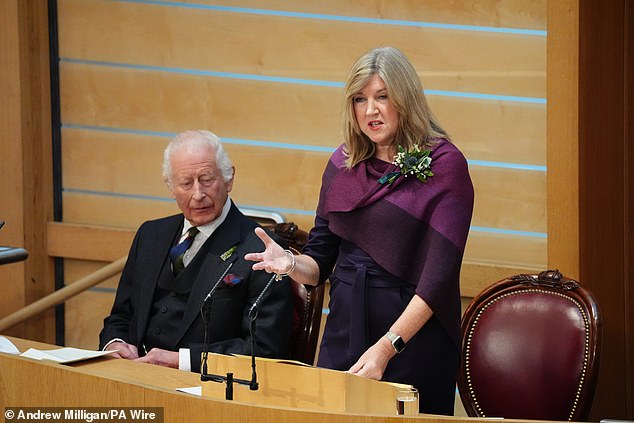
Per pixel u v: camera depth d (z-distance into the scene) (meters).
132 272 12.01
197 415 6.67
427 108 9.32
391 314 9.16
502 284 10.99
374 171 9.40
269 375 7.41
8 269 15.39
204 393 7.71
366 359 8.52
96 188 15.45
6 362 7.49
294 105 14.18
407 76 9.11
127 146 15.22
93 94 15.29
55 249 15.53
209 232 11.41
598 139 12.56
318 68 14.02
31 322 15.58
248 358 7.56
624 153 13.02
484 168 13.17
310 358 11.52
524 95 12.91
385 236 9.13
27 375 7.41
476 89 13.12
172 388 8.66
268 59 14.26
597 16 12.43
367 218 9.26
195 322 11.10
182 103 14.80
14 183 15.26
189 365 10.55
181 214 11.88
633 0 12.87
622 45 12.88
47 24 15.36
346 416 6.27
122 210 15.34
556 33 12.22
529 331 10.55
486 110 13.09
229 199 11.63
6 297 15.46
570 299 10.48
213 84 14.59
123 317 11.95
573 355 10.17
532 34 12.80
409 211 9.05
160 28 14.81
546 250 12.96
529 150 12.93
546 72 12.62
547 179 12.47
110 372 9.32
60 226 15.48
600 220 12.66
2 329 15.20
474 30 13.08
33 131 15.34
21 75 15.10
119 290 12.05
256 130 14.41
